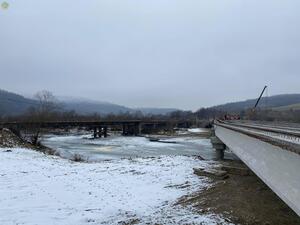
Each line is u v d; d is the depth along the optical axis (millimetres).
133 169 28016
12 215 15859
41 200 18453
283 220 14016
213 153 49500
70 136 92438
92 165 30781
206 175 24297
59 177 24516
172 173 25844
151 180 23828
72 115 137375
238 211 15453
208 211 15828
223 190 19625
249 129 24297
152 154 48031
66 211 16688
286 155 10883
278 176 11859
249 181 21906
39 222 14992
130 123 105688
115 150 54250
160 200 18703
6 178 23281
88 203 18172
